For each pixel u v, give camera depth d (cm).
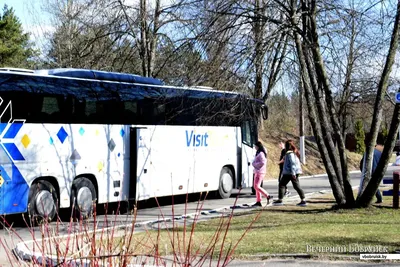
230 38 1778
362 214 1652
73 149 1747
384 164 1720
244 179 2473
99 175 1830
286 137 4681
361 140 5759
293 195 2461
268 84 1958
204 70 1827
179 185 2134
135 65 2897
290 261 1030
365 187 1775
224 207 2041
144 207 2177
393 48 1712
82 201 1762
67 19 3247
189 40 1844
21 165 1593
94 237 522
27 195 1600
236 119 2236
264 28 1750
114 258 515
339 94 2020
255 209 1911
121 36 2827
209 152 2288
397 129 1686
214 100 2005
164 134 2069
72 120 1752
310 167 4316
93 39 2881
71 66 2991
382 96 1764
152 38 2758
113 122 1889
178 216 1791
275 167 3997
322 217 1612
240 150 2455
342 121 3186
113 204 2000
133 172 1948
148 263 737
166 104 2064
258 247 1139
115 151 1889
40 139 1652
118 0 2792
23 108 1611
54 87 1706
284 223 1510
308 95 1792
